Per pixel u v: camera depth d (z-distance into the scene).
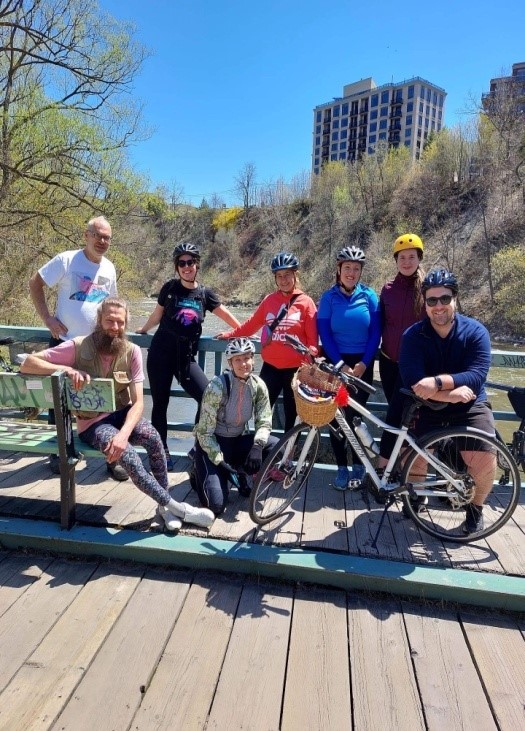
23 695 1.88
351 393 3.36
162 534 2.80
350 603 2.46
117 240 13.88
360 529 2.93
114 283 3.52
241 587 2.56
